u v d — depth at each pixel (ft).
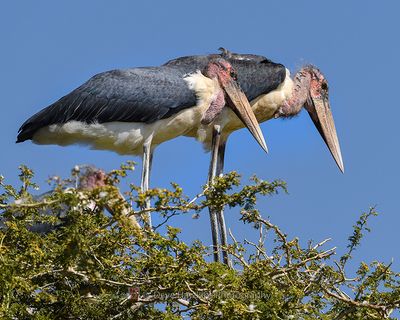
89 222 38.47
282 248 44.11
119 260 40.29
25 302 40.22
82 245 37.09
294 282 42.63
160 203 39.40
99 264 39.52
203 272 40.22
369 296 42.32
